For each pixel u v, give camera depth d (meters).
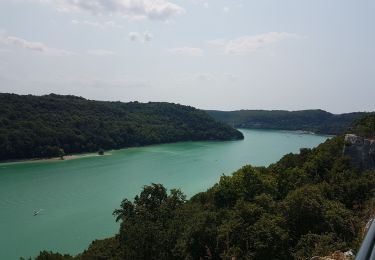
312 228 32.53
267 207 37.91
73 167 131.88
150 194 52.53
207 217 35.81
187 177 116.19
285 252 29.95
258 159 161.75
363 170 53.88
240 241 32.03
